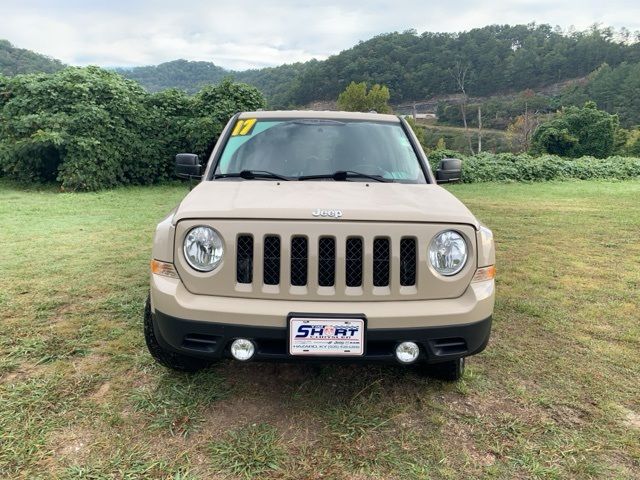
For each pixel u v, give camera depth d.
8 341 3.43
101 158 12.37
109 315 3.99
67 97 12.48
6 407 2.60
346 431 2.50
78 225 7.91
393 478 2.17
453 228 2.45
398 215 2.42
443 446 2.40
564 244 7.30
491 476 2.19
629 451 2.38
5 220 8.18
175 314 2.39
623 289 5.07
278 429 2.51
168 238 2.49
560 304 4.59
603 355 3.46
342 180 3.22
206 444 2.37
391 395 2.87
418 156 3.55
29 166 12.77
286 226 2.37
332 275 2.40
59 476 2.11
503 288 5.10
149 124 14.01
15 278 4.96
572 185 17.33
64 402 2.68
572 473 2.23
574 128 40.69
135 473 2.15
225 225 2.39
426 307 2.38
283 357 2.36
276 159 3.39
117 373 3.03
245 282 2.42
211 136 14.19
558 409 2.75
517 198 13.11
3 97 12.88
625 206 11.51
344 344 2.31
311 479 2.15
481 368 3.23
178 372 3.03
